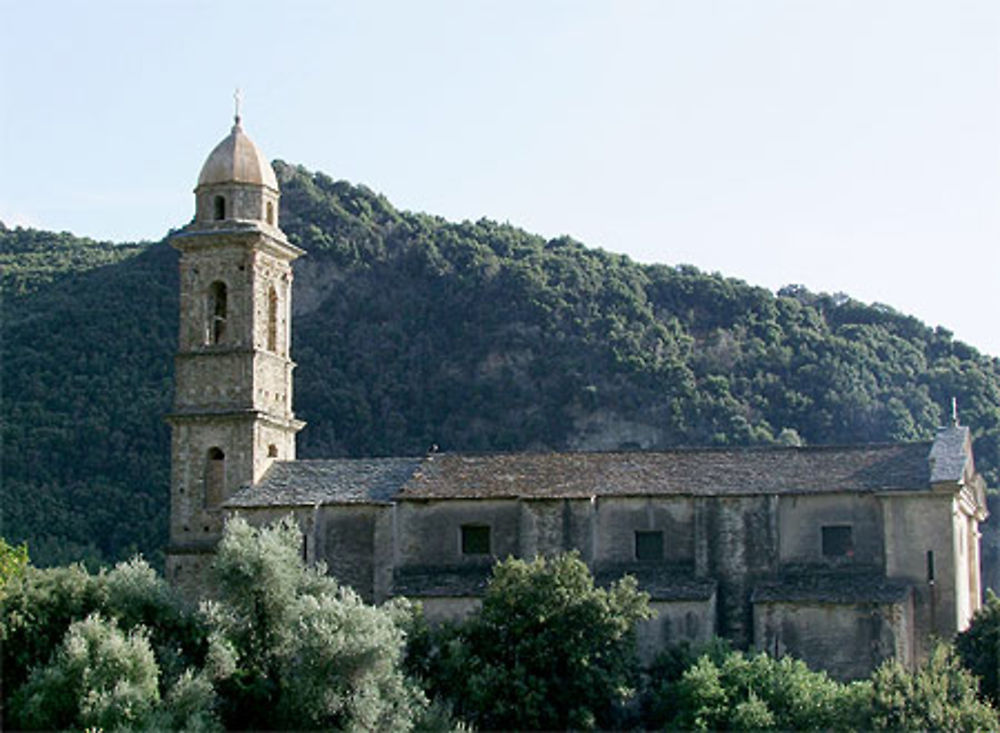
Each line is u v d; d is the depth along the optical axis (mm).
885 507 77875
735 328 170625
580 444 159750
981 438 136000
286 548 75688
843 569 78250
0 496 133875
